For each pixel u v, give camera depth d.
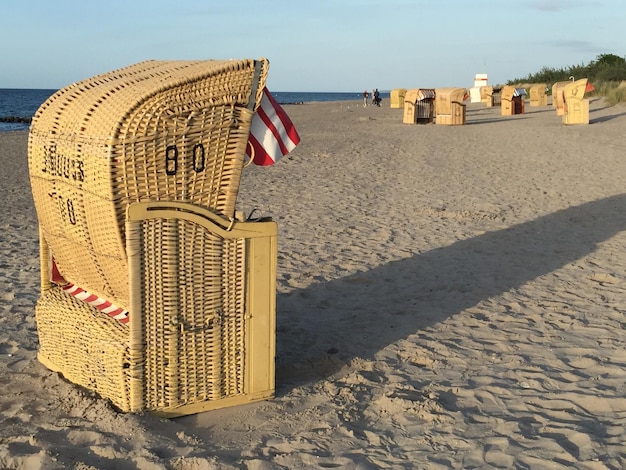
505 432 3.56
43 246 4.68
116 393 3.81
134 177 3.56
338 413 3.86
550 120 29.23
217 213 3.83
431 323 5.51
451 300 6.11
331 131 26.98
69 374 4.32
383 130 27.09
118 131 3.50
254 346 4.00
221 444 3.52
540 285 6.49
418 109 31.14
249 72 3.72
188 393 3.86
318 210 10.58
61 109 4.10
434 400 3.95
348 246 8.22
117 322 3.97
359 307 5.98
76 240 4.06
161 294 3.70
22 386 4.30
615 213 9.87
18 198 12.22
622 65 48.34
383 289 6.50
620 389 4.06
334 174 14.51
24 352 4.93
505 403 3.94
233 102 3.71
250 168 15.52
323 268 7.25
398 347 5.00
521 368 4.48
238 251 3.87
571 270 6.98
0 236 8.98
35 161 4.23
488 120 32.25
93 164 3.60
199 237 3.74
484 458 3.30
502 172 14.47
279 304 6.11
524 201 11.09
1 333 5.32
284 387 4.29
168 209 3.62
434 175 14.19
